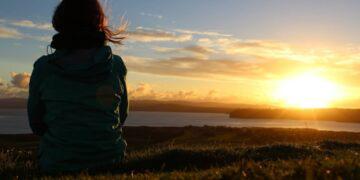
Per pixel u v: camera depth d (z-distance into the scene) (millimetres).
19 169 3145
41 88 2439
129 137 25188
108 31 2555
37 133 2580
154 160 3496
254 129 21297
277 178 1826
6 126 76125
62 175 2357
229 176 1935
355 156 2938
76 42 2393
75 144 2408
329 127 76688
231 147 4625
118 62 2572
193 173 2305
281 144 4781
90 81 2424
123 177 2250
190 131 23719
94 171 2457
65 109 2406
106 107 2469
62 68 2400
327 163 2145
